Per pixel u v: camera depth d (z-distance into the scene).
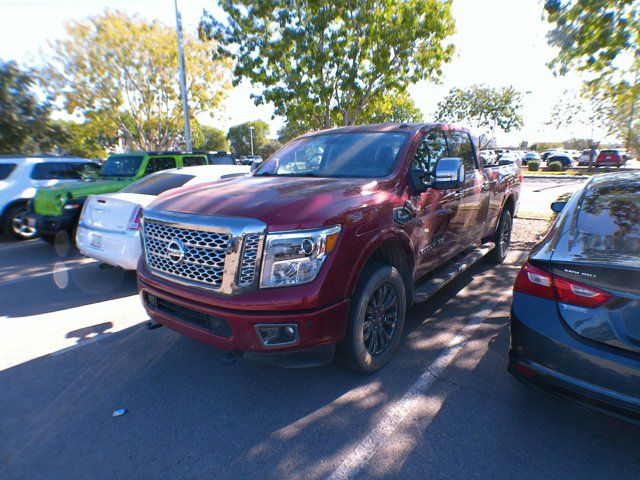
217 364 3.59
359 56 12.61
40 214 7.88
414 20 12.00
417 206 3.58
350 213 2.83
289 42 12.35
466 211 4.66
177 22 16.75
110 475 2.37
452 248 4.50
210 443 2.61
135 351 3.88
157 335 4.21
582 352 2.22
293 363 2.72
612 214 2.68
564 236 2.62
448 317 4.41
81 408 3.01
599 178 3.29
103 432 2.74
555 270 2.37
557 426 2.69
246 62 13.26
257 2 12.18
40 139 15.95
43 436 2.72
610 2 5.68
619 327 2.15
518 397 3.00
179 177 6.64
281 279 2.59
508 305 4.71
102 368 3.58
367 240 2.92
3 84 14.77
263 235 2.58
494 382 3.20
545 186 20.52
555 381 2.32
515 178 6.56
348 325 2.96
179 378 3.38
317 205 2.76
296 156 4.32
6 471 2.42
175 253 2.89
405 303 3.52
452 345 3.79
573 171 32.09
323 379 3.29
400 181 3.50
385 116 23.00
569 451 2.46
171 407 3.00
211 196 3.08
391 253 3.49
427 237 3.81
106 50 20.22
